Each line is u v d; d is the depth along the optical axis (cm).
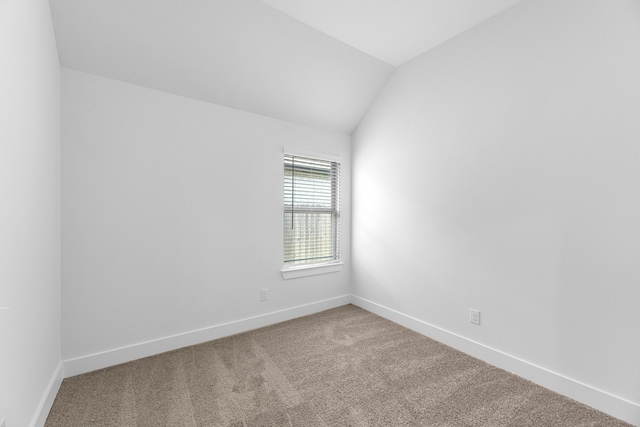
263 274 262
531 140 175
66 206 177
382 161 284
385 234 282
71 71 179
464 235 213
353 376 181
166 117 212
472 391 166
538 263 173
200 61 205
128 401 155
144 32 179
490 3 183
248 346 222
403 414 147
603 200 147
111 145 192
